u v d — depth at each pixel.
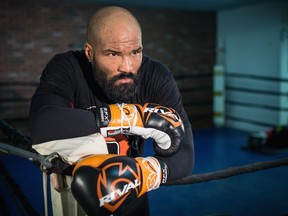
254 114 5.56
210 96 6.29
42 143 0.75
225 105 6.14
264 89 5.34
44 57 4.88
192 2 5.11
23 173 3.43
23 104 4.81
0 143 0.75
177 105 0.97
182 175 0.81
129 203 0.65
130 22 0.76
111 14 0.76
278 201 2.73
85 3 5.07
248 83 5.62
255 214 2.49
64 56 1.01
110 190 0.61
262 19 5.24
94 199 0.60
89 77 0.98
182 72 6.02
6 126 1.32
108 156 0.68
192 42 6.02
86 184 0.61
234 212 2.53
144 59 1.01
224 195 2.85
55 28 4.89
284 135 4.29
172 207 2.60
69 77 0.96
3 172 1.33
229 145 4.77
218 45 6.20
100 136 0.74
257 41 5.37
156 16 5.61
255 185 3.08
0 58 4.59
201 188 3.00
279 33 4.98
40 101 0.85
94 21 0.79
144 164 0.72
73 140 0.74
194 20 5.97
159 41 5.70
